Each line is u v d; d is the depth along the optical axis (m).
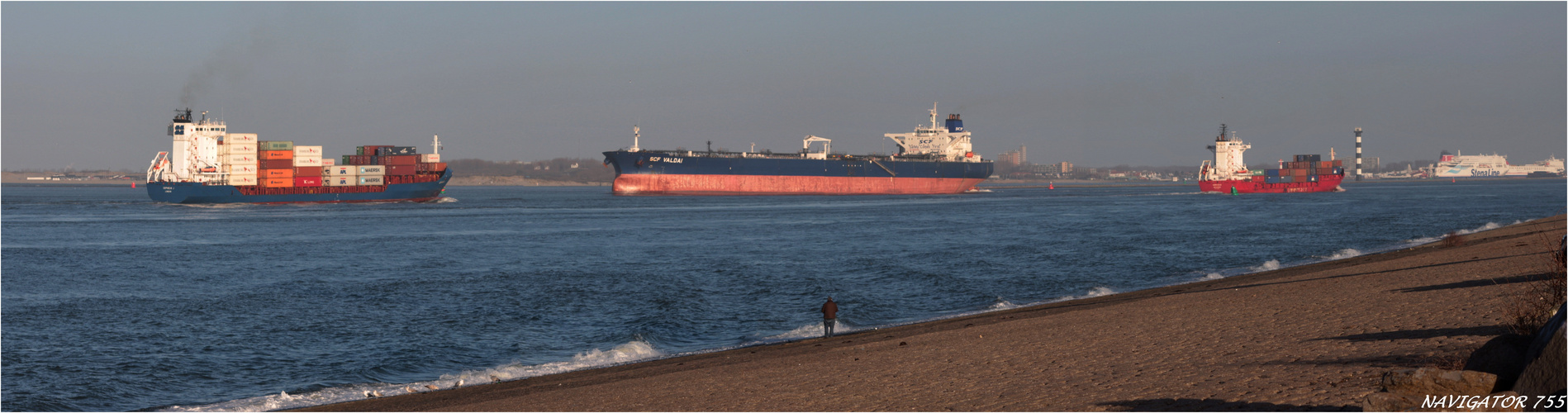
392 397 22.38
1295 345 17.22
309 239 81.44
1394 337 16.67
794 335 31.00
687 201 169.88
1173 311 26.52
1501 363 10.71
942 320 31.97
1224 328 21.20
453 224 103.56
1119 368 16.86
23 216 120.25
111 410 23.28
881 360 21.22
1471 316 17.98
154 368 27.59
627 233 86.75
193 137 139.00
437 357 29.08
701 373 21.34
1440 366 12.77
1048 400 14.30
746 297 41.41
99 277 52.78
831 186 186.62
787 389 17.86
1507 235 55.66
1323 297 26.36
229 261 61.81
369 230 92.38
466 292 43.91
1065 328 24.52
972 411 14.11
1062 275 48.50
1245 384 13.66
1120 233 80.50
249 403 23.23
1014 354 20.31
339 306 39.88
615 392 19.14
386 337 32.41
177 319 36.75
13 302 42.00
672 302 39.28
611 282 47.06
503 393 20.81
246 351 30.11
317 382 25.78
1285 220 98.69
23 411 22.94
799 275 49.72
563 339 31.89
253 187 140.50
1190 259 56.66
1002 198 187.50
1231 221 96.38
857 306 38.41
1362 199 165.62
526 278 49.97
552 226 98.06
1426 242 62.12
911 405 15.12
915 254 61.66
